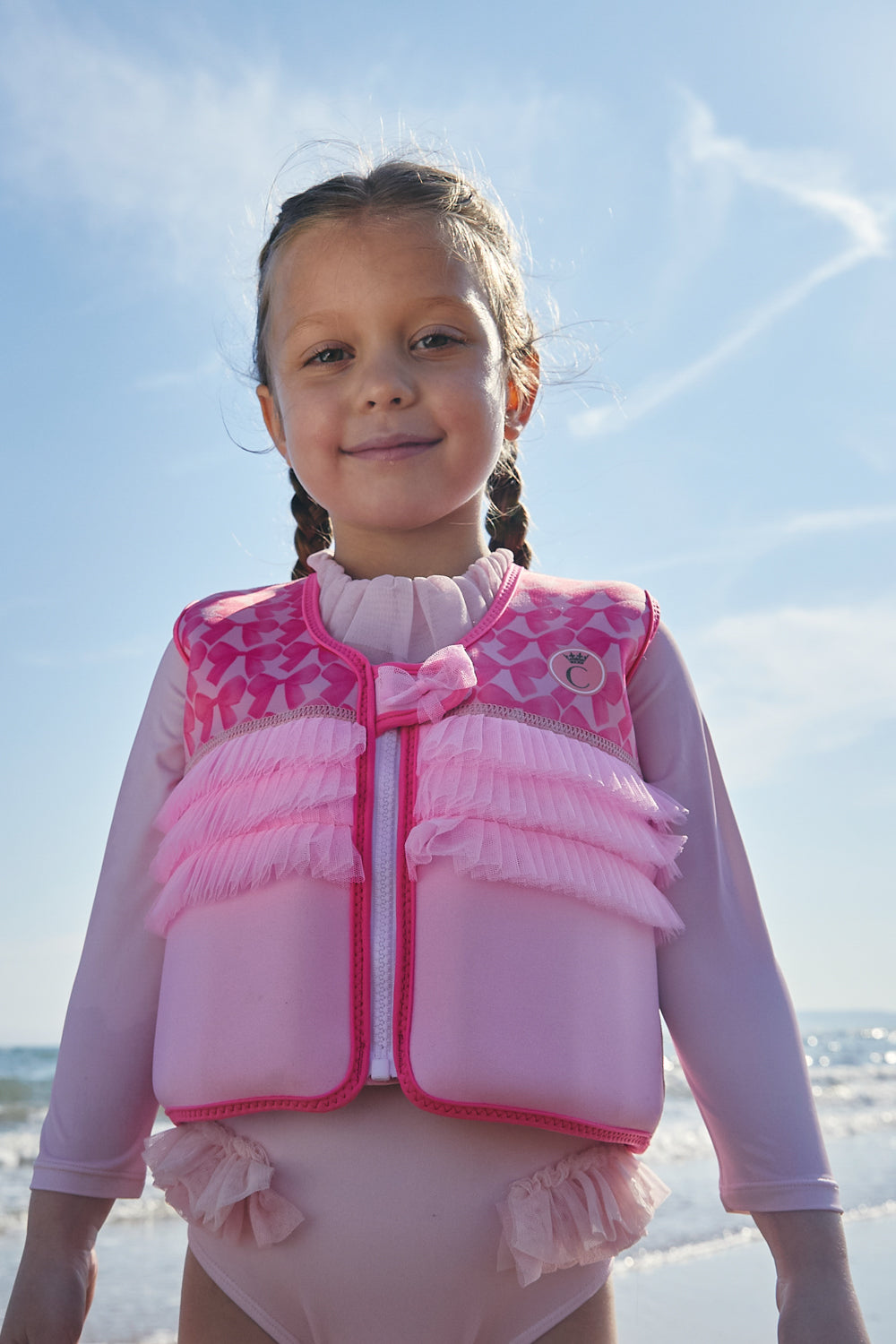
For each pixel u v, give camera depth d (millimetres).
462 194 1711
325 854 1359
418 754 1431
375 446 1555
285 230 1688
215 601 1680
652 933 1477
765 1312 4250
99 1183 1512
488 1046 1291
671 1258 5125
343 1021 1325
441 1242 1287
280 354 1660
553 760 1406
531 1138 1336
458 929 1330
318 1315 1304
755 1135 1442
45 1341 1427
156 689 1683
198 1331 1359
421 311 1572
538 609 1586
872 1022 49656
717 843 1586
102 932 1594
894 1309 4141
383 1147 1312
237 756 1457
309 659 1535
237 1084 1332
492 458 1615
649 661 1619
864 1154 8688
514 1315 1319
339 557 1690
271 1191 1308
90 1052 1547
